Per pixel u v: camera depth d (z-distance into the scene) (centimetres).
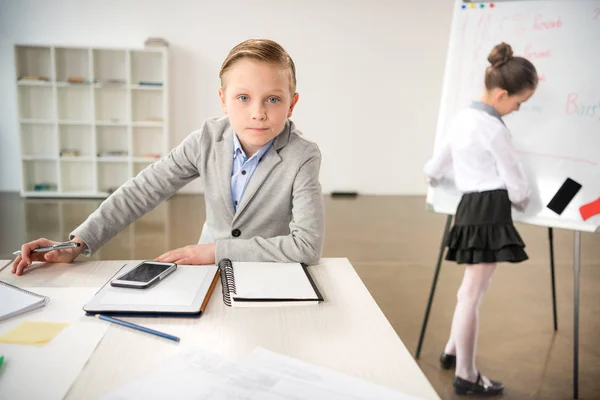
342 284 89
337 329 71
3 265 96
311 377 56
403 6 497
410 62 509
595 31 179
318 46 498
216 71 495
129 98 470
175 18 481
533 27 187
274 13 489
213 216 118
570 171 180
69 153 481
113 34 477
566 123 181
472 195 169
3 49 467
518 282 285
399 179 532
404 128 522
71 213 409
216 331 69
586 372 184
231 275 87
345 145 520
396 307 241
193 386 54
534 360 192
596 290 276
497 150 172
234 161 112
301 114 511
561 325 227
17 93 457
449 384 172
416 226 406
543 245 371
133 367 59
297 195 107
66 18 469
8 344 63
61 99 482
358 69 506
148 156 499
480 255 162
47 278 88
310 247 99
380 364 61
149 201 113
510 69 184
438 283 277
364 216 433
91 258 292
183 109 499
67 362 60
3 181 492
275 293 80
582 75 180
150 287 81
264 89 90
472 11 196
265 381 55
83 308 72
